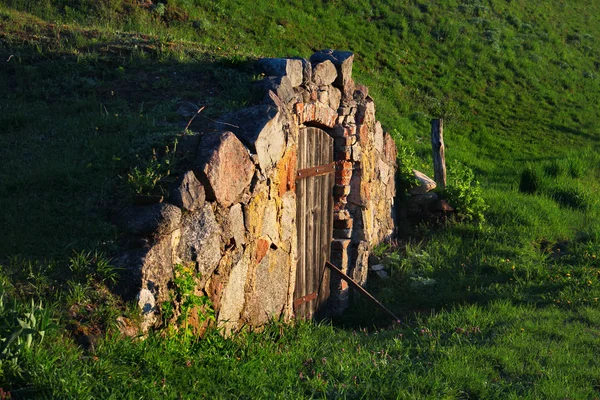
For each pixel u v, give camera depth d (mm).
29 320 4180
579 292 8453
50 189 5898
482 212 11867
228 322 6141
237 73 8312
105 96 7777
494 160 17172
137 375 4410
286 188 7473
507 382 5543
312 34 18531
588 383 5531
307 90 8133
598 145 19234
